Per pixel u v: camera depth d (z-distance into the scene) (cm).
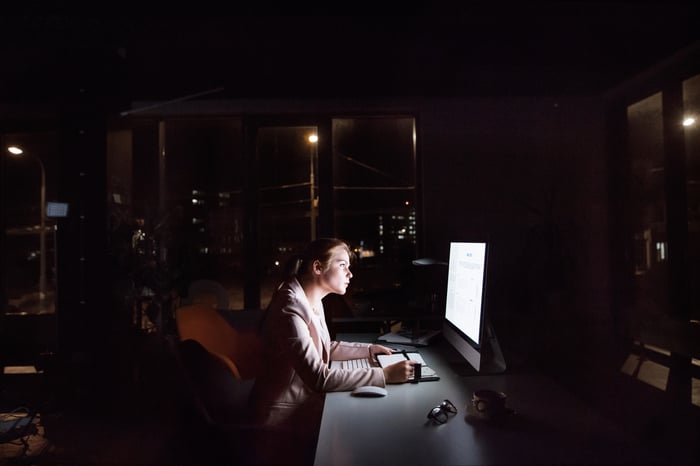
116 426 335
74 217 417
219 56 396
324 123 445
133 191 442
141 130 444
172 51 387
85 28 355
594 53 387
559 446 115
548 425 130
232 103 440
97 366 400
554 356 415
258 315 435
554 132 445
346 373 166
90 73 412
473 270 175
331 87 425
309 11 331
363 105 442
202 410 147
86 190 418
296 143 473
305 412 173
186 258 430
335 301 419
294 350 167
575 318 434
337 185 460
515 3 323
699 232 388
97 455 290
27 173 1077
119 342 402
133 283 408
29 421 338
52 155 488
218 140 461
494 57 397
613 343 432
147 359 400
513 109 443
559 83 428
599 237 441
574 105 445
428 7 328
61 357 405
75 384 395
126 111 429
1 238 468
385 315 418
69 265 415
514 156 443
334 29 355
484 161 443
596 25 346
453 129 443
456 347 198
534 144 444
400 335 261
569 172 444
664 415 324
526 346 392
